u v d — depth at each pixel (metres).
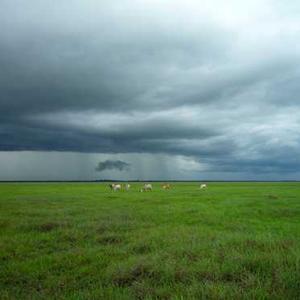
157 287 8.50
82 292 8.53
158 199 37.09
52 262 11.71
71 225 18.69
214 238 14.18
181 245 12.71
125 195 45.50
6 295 8.49
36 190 62.97
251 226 18.09
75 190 63.72
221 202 32.22
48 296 8.47
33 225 18.53
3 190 62.69
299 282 8.09
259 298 7.26
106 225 18.25
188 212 24.33
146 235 15.36
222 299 7.38
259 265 9.61
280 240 12.78
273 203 30.33
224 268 9.41
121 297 7.86
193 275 9.12
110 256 12.20
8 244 14.29
